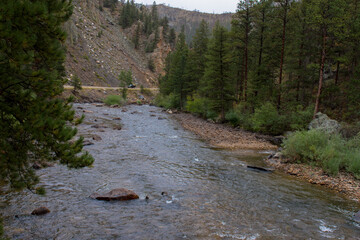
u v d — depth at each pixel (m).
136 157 13.60
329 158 12.92
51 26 3.95
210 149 17.56
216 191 9.29
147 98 82.75
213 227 6.36
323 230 6.51
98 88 66.88
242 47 34.75
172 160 13.63
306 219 7.20
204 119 38.06
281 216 7.33
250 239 5.82
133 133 21.64
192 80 54.56
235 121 31.56
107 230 5.90
